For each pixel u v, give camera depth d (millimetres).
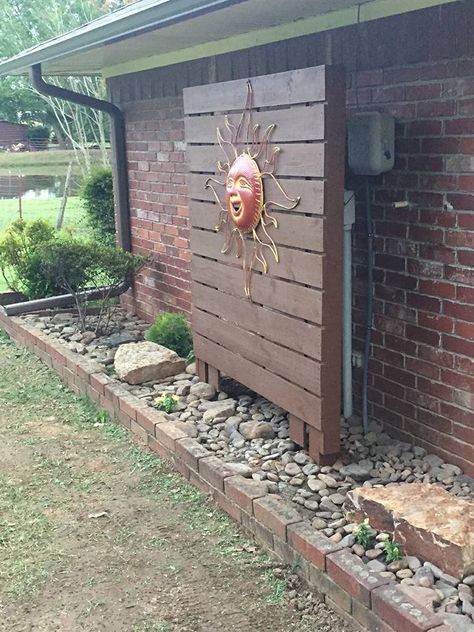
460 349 3830
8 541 3684
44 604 3182
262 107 4051
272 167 4012
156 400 4984
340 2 3982
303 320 3928
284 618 3018
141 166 7121
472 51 3516
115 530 3756
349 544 3203
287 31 4691
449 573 2945
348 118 4039
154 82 6617
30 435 5020
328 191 3627
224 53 5426
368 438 4312
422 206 3934
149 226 7160
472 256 3678
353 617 2908
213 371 5152
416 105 3877
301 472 3963
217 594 3197
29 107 32094
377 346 4414
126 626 3018
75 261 6719
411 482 3832
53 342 6480
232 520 3768
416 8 3777
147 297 7402
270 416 4742
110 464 4523
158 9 3918
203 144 4781
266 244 4176
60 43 5344
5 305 7906
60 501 4086
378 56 4074
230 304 4688
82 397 5703
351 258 4410
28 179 22969
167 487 4168
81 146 21688
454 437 3945
